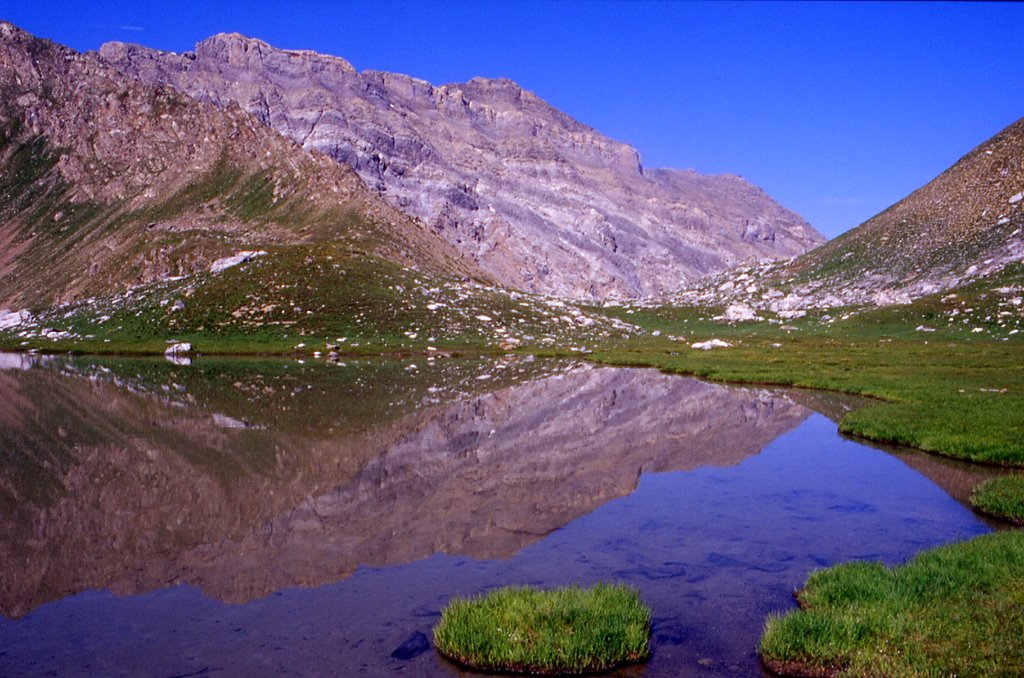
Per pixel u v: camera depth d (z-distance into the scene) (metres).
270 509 17.19
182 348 74.19
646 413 33.44
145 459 22.86
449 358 69.31
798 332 91.31
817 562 13.75
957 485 19.88
